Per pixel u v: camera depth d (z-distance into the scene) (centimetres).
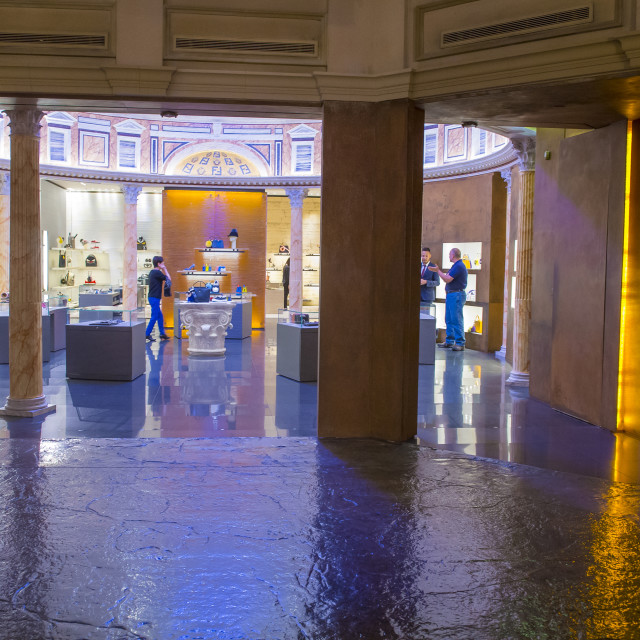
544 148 867
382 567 355
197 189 1688
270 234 2150
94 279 2047
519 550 380
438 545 385
